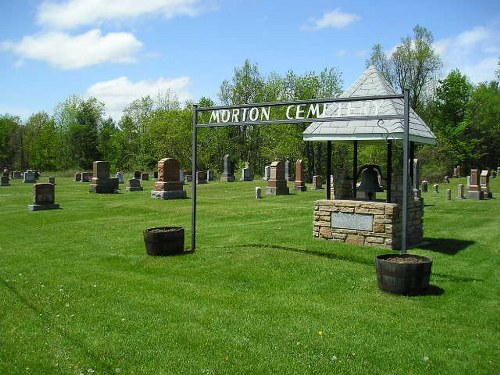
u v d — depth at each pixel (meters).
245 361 5.59
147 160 69.69
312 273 9.12
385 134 11.17
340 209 11.65
